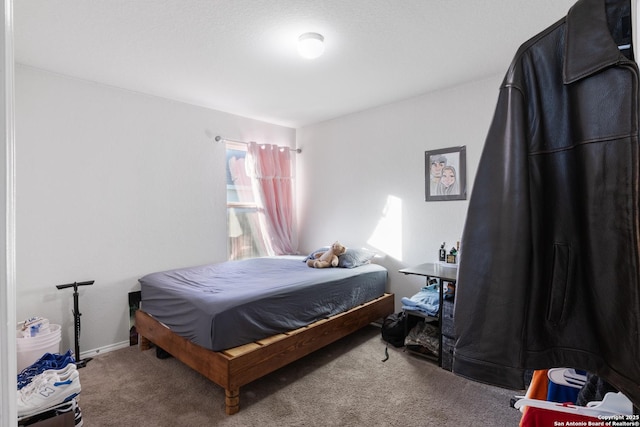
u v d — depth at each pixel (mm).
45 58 2436
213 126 3721
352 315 2879
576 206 785
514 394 2137
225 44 2275
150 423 1854
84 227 2805
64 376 1689
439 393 2160
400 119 3480
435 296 2785
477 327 846
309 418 1902
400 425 1837
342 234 4055
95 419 1884
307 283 2557
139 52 2371
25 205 2521
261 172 4098
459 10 1905
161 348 2652
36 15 1899
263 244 4164
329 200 4195
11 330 430
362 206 3844
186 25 2033
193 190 3531
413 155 3381
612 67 691
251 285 2471
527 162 816
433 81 2971
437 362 2613
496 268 822
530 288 811
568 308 798
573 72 743
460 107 3043
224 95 3281
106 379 2348
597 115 712
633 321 661
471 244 871
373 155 3727
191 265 3508
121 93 3035
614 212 690
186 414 1937
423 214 3307
